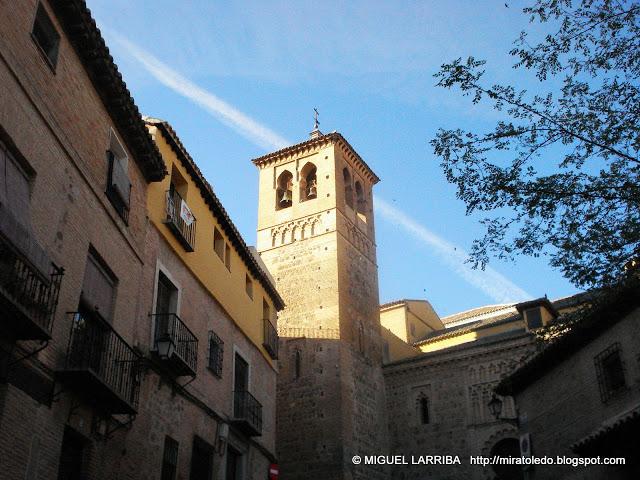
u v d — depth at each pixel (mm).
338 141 55438
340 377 44438
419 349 53688
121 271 17344
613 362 21406
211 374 22344
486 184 15203
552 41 14656
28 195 13312
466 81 14961
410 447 45688
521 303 45250
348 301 49031
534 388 25812
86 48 15883
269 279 30891
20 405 12297
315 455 42531
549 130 14945
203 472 21031
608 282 15461
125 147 18438
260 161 57750
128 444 16484
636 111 14586
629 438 19109
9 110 12711
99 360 15242
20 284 11664
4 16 12812
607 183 14641
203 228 23719
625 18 14352
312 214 52750
